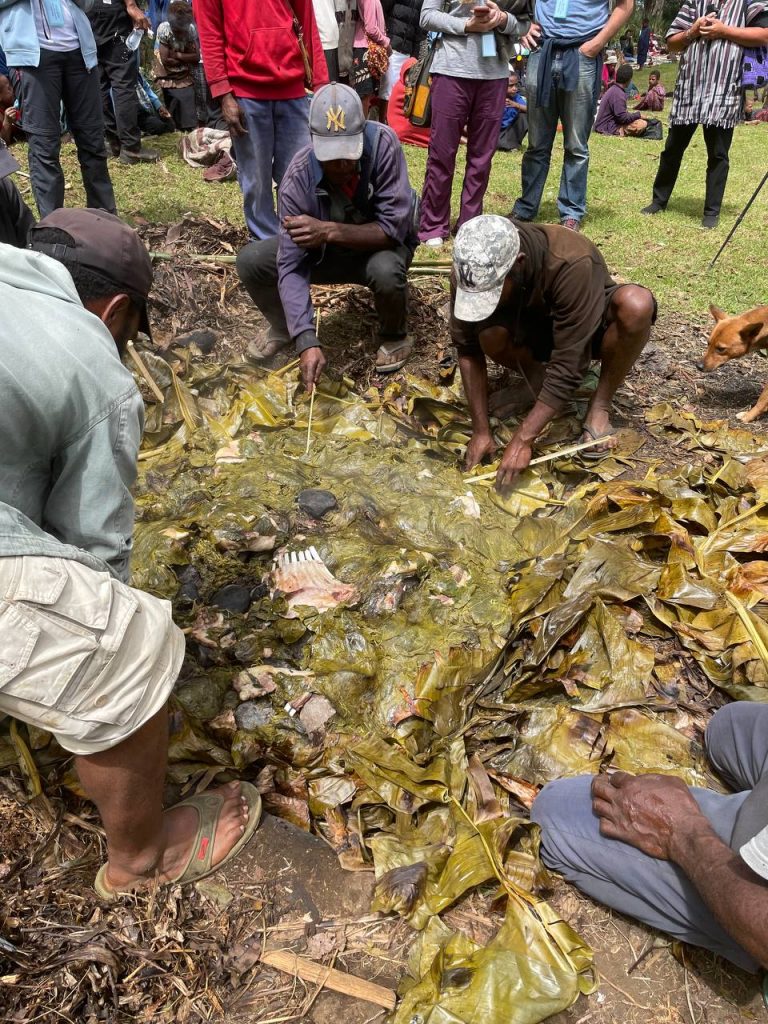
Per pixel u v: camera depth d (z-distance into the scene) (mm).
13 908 1899
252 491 3125
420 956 1876
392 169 3734
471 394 3551
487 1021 1726
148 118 8828
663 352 4785
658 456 3768
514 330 3416
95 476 1589
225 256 4980
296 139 4887
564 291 3121
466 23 5129
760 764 2080
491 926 1967
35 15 4926
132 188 6676
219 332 4430
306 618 2658
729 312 5289
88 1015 1742
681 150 7113
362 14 7227
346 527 3031
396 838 2109
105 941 1848
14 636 1427
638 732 2354
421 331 4652
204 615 2664
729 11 6355
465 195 5930
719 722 2240
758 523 3178
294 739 2361
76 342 1514
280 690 2469
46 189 5422
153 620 1622
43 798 2125
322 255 3830
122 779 1674
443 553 2984
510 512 3320
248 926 1949
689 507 3223
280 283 3812
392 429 3707
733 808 1877
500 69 5355
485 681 2541
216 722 2377
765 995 1747
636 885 1897
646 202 7973
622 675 2521
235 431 3578
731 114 6570
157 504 3090
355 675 2490
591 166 9680
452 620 2717
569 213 6715
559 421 3891
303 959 1889
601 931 1982
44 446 1530
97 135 5543
